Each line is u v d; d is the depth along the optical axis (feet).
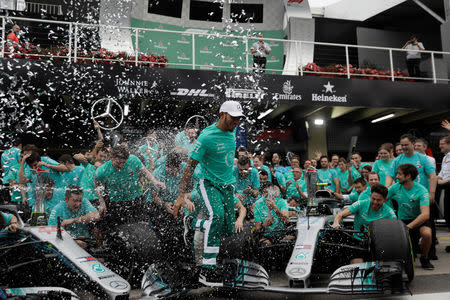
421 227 12.93
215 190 9.24
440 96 30.89
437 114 34.86
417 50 32.35
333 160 23.84
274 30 41.24
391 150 17.93
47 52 23.26
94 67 23.39
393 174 15.55
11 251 9.17
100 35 31.53
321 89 28.22
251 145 29.37
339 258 12.09
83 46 31.22
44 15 32.01
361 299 8.88
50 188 11.80
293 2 39.96
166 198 12.64
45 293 6.56
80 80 23.02
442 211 21.91
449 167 18.04
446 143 18.07
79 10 32.58
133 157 11.82
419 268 13.00
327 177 22.68
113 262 9.78
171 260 11.03
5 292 6.42
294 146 35.06
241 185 15.12
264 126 34.17
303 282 8.26
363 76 30.58
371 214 11.84
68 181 14.66
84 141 27.02
